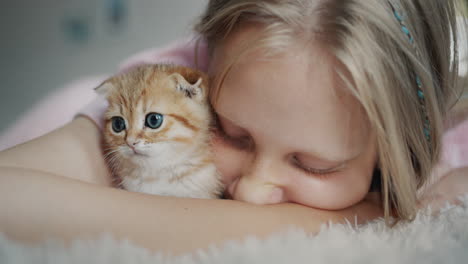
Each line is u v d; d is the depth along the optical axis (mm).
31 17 776
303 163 342
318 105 323
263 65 325
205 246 282
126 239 271
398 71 337
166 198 310
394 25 335
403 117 343
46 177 294
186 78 381
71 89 529
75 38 794
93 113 403
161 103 380
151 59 469
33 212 278
